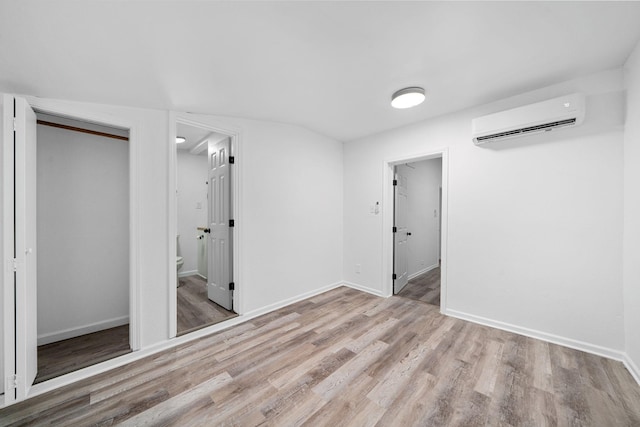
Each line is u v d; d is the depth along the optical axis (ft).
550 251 7.54
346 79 6.70
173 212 7.67
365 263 12.48
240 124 9.27
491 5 4.30
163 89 6.43
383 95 7.76
